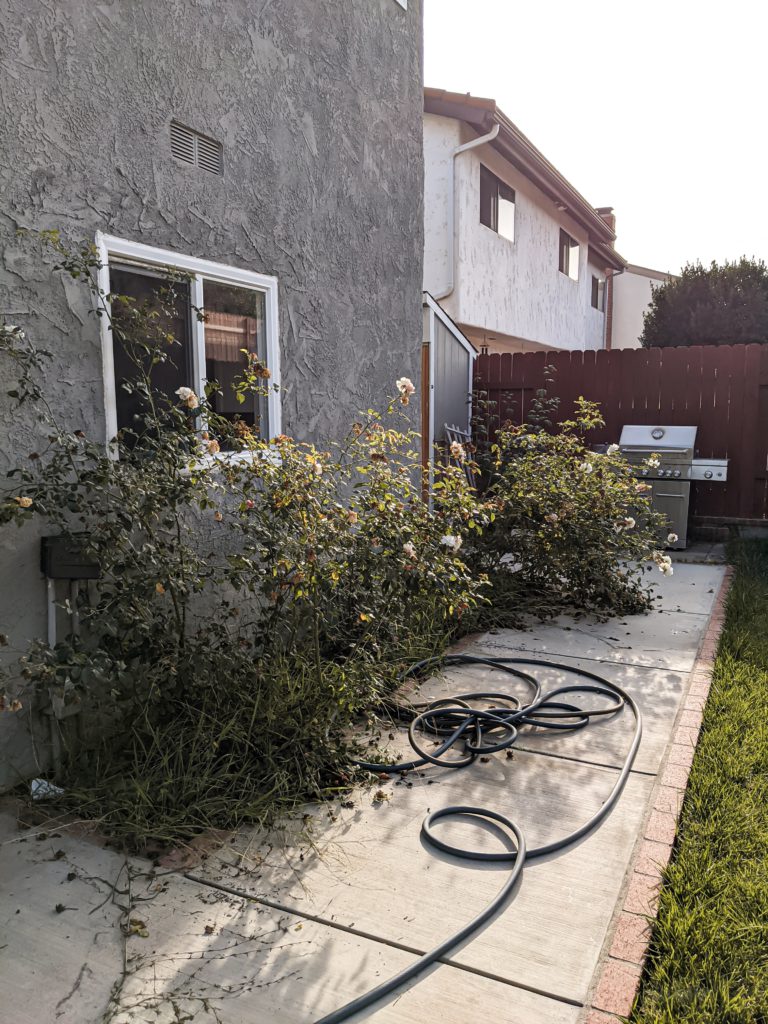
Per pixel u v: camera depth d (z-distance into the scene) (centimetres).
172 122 384
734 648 507
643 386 975
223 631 361
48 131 319
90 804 303
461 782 335
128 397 370
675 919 240
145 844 284
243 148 433
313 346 504
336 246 523
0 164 300
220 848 284
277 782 316
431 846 286
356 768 342
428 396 852
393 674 428
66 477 333
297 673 378
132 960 225
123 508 330
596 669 475
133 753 327
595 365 995
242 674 350
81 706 334
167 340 363
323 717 353
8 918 243
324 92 503
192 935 236
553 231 1516
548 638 542
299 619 387
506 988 216
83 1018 204
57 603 302
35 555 320
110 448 345
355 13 531
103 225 348
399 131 596
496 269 1244
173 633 335
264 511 368
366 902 253
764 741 363
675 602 641
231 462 416
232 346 440
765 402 921
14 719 314
